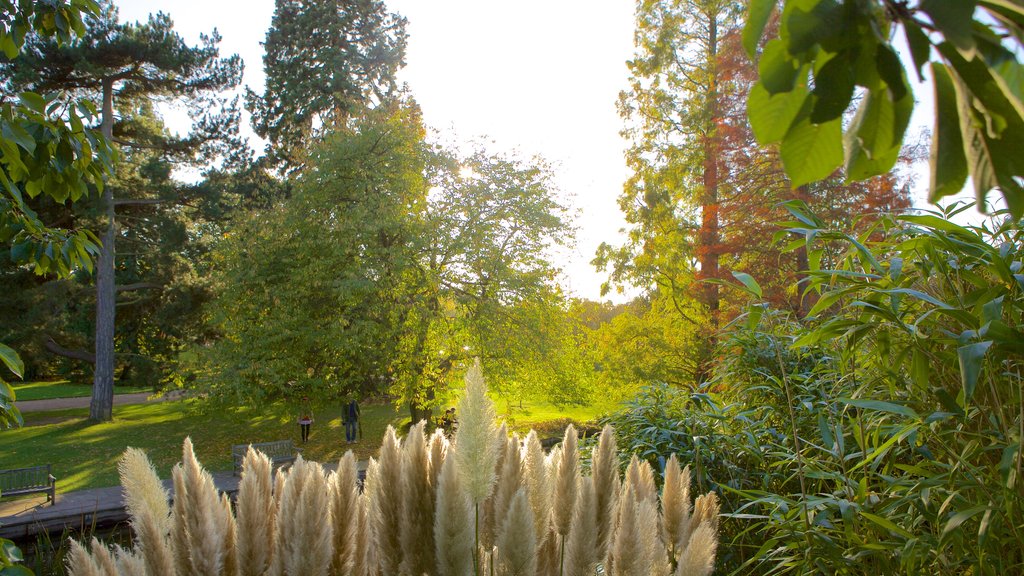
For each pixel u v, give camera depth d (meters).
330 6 24.30
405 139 15.85
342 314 15.64
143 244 22.61
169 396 18.23
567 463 1.70
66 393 30.06
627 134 16.89
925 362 1.86
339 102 23.22
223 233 21.14
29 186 2.45
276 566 1.53
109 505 9.45
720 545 2.99
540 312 15.96
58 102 2.39
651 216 15.57
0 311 18.25
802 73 0.48
